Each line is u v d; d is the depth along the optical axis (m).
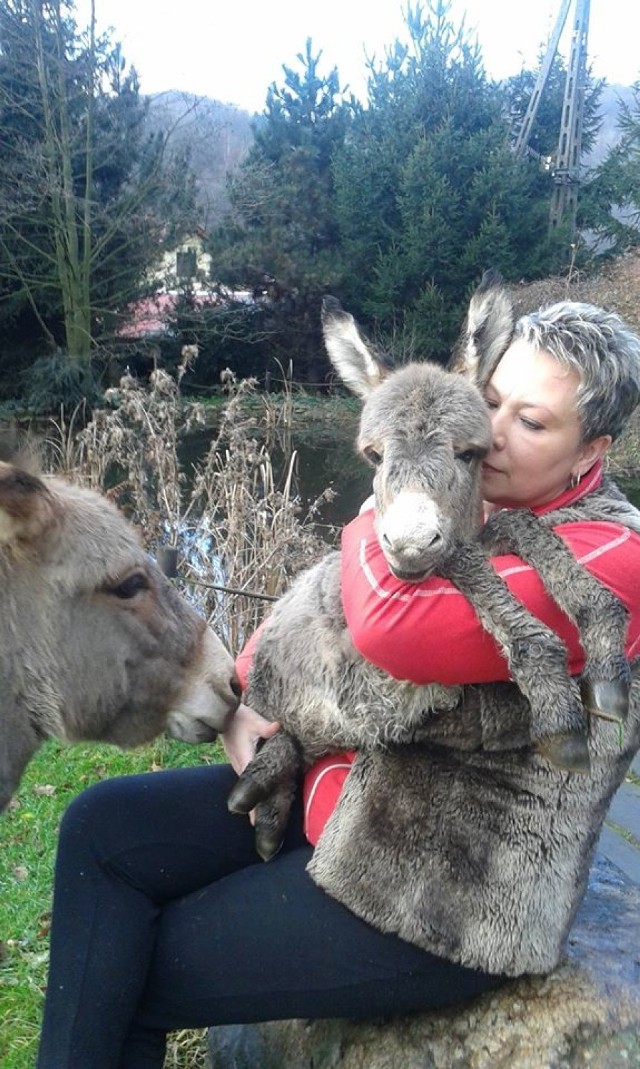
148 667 2.33
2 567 2.17
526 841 1.92
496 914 1.90
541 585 1.84
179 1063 2.83
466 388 2.00
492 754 1.96
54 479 2.48
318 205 23.09
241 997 2.06
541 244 20.73
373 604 1.87
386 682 2.02
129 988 2.03
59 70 17.27
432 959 1.96
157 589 2.36
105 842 2.12
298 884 2.04
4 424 2.46
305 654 2.22
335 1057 2.23
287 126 23.91
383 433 1.95
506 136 21.88
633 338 2.05
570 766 1.65
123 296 19.64
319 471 10.03
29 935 3.37
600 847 3.62
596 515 2.00
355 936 1.97
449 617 1.81
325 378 18.77
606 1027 1.95
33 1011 3.02
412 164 21.06
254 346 22.36
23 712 2.24
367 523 2.12
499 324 2.12
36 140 17.62
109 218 18.75
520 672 1.72
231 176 22.56
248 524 5.60
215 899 2.10
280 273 21.69
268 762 2.20
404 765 1.98
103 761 4.76
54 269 18.98
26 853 3.89
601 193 22.17
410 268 21.16
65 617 2.23
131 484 5.92
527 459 2.04
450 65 22.42
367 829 1.95
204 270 22.88
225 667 2.43
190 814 2.21
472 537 2.03
